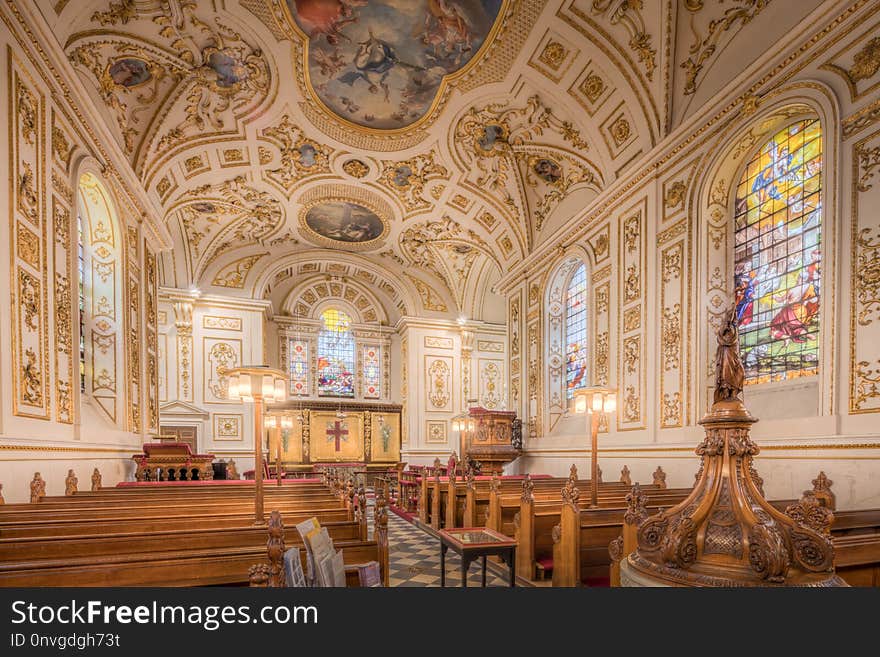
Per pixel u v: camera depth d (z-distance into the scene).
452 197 14.25
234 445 16.50
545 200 12.95
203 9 8.17
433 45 9.25
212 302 16.80
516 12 8.59
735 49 7.58
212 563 2.95
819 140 6.62
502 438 13.41
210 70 9.28
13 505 4.61
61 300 6.68
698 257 8.05
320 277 20.52
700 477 2.13
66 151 7.04
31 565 2.60
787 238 7.03
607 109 9.70
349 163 12.74
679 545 1.92
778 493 6.32
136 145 9.86
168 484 7.61
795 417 6.39
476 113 11.00
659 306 8.89
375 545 3.63
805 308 6.68
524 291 14.08
